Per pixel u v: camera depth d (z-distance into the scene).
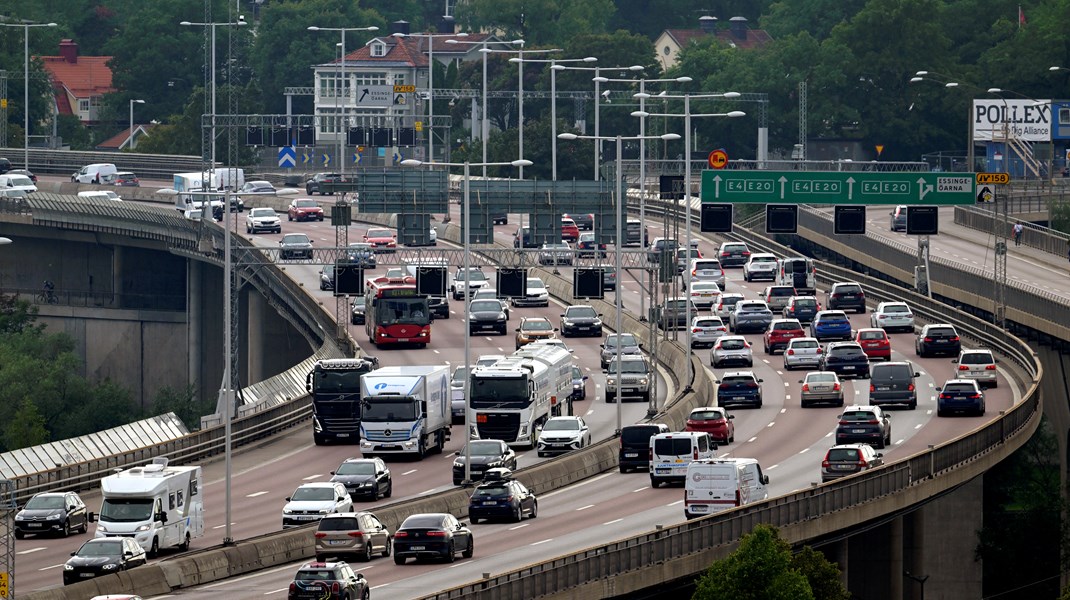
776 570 195.12
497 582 180.62
